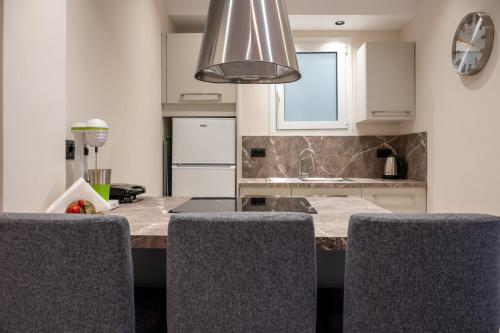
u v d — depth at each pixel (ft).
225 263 3.15
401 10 11.46
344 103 12.89
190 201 6.64
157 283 5.19
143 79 9.58
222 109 11.69
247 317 3.21
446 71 9.68
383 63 11.62
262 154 12.98
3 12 4.75
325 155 12.97
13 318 3.23
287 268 3.16
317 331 3.97
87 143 5.81
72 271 3.16
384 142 12.91
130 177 8.60
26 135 5.02
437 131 10.18
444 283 3.10
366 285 3.17
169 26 12.19
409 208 10.85
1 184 4.74
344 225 4.30
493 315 3.22
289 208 5.69
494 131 7.72
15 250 3.15
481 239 3.09
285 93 13.00
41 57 5.22
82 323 3.22
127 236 3.26
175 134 11.41
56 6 5.45
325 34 12.82
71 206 5.02
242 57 5.54
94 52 6.73
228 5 5.77
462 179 8.93
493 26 7.70
